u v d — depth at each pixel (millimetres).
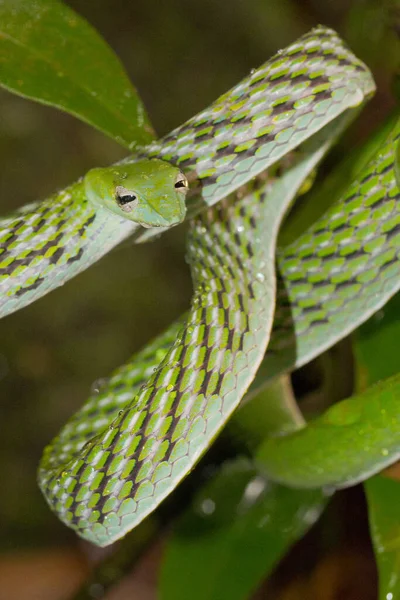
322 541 512
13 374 535
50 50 430
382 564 416
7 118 533
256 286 425
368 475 425
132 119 432
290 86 423
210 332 422
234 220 432
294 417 449
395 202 431
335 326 436
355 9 458
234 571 452
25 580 540
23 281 430
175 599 449
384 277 433
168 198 424
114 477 419
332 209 437
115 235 435
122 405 445
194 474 502
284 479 438
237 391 418
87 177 432
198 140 428
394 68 454
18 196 531
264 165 425
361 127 484
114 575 494
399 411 420
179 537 456
